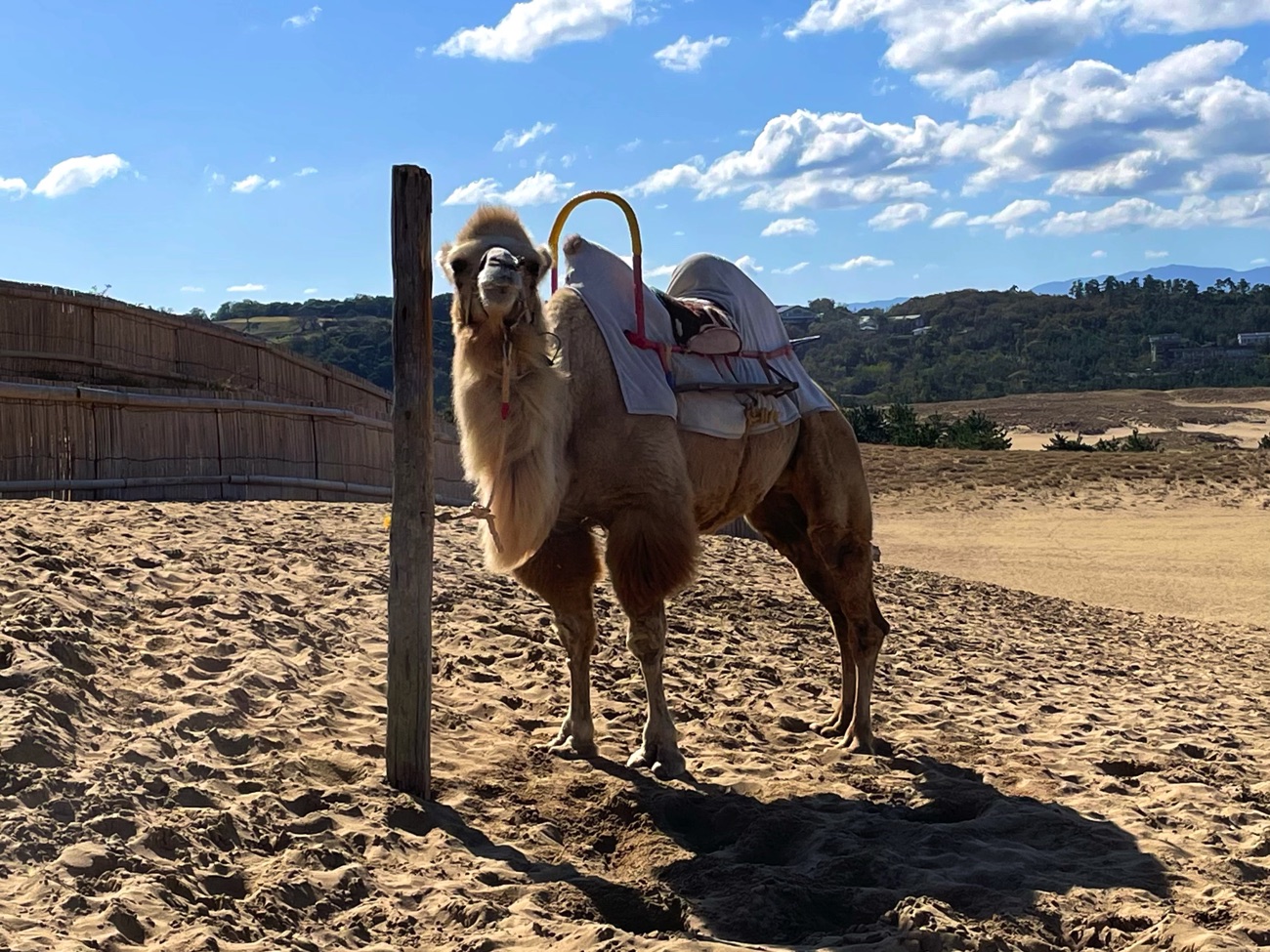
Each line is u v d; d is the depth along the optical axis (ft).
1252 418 365.61
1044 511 121.08
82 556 28.60
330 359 284.41
